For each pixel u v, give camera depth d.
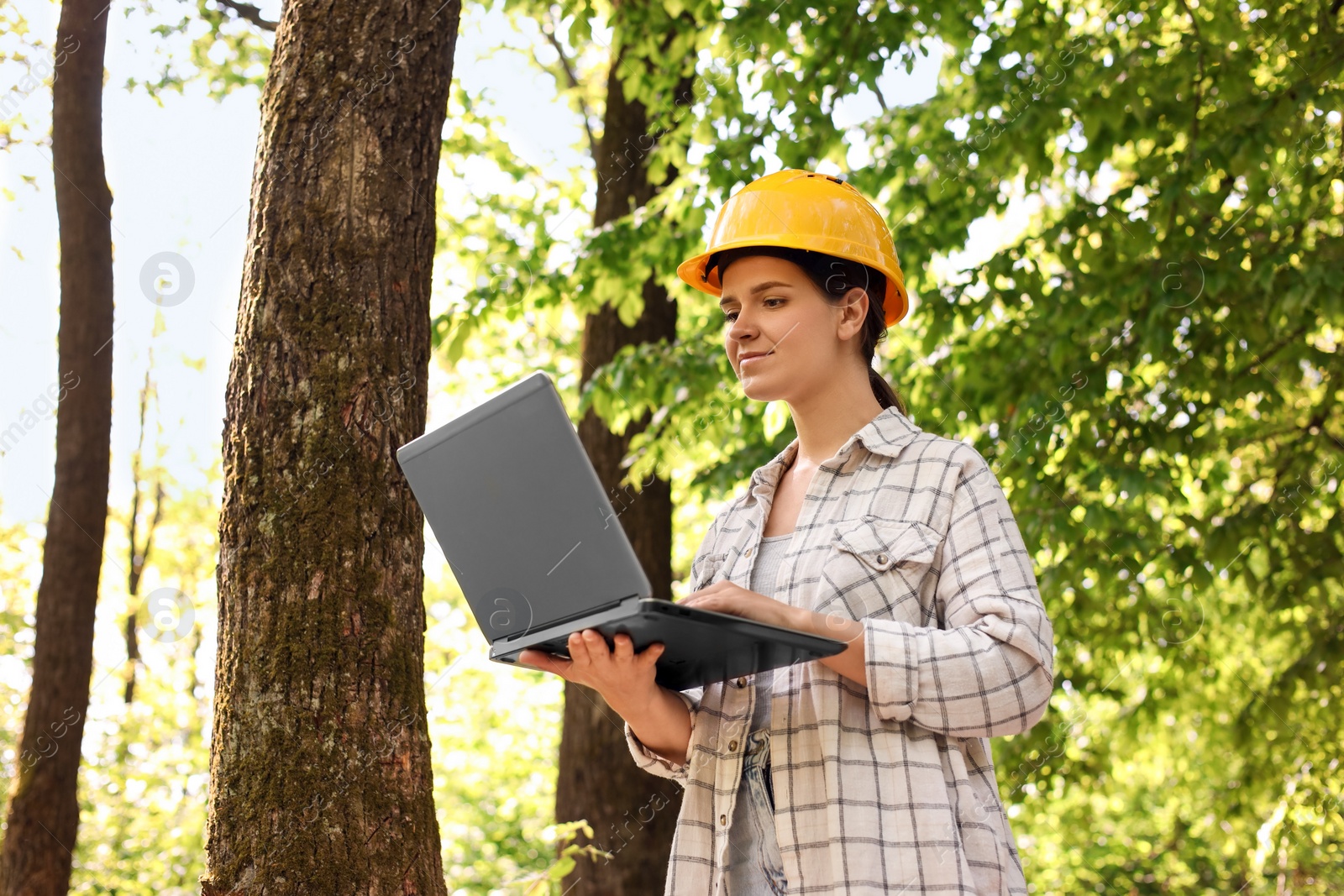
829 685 1.33
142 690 8.37
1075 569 4.98
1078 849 10.14
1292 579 5.38
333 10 2.10
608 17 5.63
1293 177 4.96
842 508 1.47
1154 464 5.23
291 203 1.98
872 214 1.58
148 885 6.55
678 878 1.42
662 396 5.30
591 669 1.30
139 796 7.20
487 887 8.34
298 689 1.74
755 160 5.13
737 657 1.29
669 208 5.38
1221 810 5.94
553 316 5.86
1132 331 5.08
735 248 1.52
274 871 1.66
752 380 1.51
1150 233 4.98
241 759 1.73
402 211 2.05
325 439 1.86
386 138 2.06
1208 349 5.09
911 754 1.29
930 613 1.40
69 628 5.07
